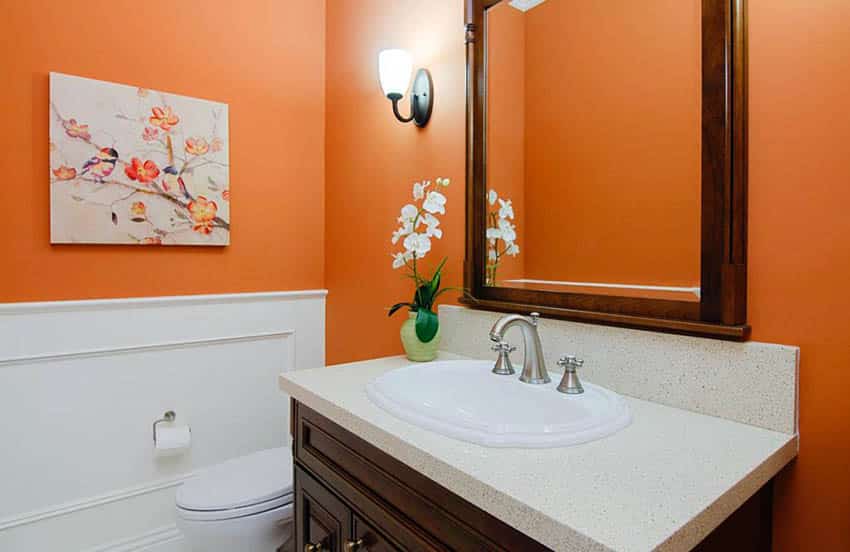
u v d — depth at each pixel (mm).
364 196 2164
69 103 1813
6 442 1739
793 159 935
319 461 1230
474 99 1588
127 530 1969
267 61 2283
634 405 1094
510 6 1491
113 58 1902
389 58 1758
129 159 1933
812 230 917
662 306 1103
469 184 1609
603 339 1208
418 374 1339
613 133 1221
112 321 1928
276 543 1583
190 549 2076
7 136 1721
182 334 2084
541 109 1403
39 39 1767
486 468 785
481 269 1576
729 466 794
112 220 1901
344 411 1087
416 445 878
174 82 2035
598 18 1260
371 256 2125
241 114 2209
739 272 986
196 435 2129
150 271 2006
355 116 2219
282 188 2336
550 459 817
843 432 886
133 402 1980
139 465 1996
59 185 1800
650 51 1140
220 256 2174
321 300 2463
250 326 2254
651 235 1134
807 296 923
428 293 1559
